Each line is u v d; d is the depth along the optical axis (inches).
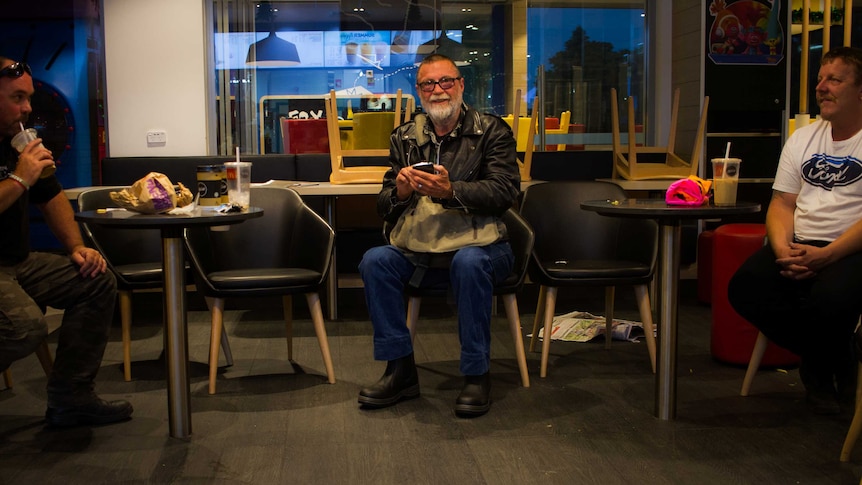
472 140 115.7
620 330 151.0
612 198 136.5
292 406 111.2
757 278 108.5
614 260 135.3
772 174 204.7
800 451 93.0
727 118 205.2
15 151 99.4
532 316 174.6
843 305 97.0
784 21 200.8
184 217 87.9
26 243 99.6
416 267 112.4
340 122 196.7
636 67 225.8
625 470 87.5
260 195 134.2
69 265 100.9
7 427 102.8
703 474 86.2
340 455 92.6
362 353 142.1
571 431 100.2
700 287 184.9
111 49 195.0
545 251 136.5
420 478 85.8
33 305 92.0
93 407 103.1
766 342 113.3
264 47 218.8
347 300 190.7
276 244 132.7
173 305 96.0
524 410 108.5
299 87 222.4
